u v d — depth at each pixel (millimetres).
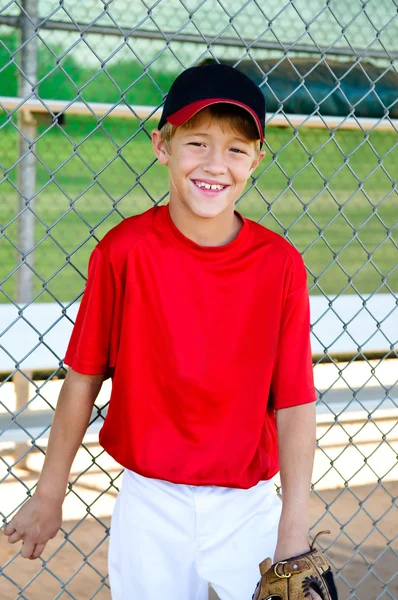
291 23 4926
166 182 8578
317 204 9438
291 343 1492
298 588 1290
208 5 4887
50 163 7957
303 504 1427
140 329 1416
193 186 1374
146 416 1443
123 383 1432
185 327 1421
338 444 3809
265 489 1526
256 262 1446
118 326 1435
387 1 4684
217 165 1354
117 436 1473
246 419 1474
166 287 1411
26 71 2920
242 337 1449
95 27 3039
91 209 8320
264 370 1473
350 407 2963
